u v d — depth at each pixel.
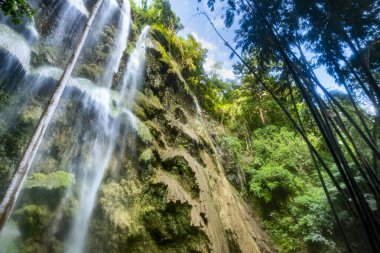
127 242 5.00
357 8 2.80
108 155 6.30
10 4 3.53
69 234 4.75
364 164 2.34
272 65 3.98
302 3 2.95
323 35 3.00
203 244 5.30
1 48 5.37
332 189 8.93
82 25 8.47
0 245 3.87
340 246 8.06
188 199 5.84
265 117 14.32
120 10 10.42
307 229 8.65
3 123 4.99
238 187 10.40
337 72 3.12
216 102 14.52
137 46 10.10
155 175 6.18
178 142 7.82
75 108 6.27
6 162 4.67
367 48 3.17
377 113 2.54
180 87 10.21
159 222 5.34
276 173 10.27
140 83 8.90
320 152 11.38
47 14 7.46
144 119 7.64
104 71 8.09
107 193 5.57
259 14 3.04
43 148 5.30
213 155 9.31
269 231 9.26
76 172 5.57
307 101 2.48
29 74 5.94
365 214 1.99
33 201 4.57
